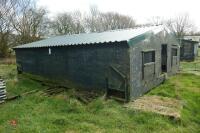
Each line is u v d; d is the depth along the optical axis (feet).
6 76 44.98
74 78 31.73
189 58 73.31
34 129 17.81
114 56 25.49
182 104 23.11
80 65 30.30
